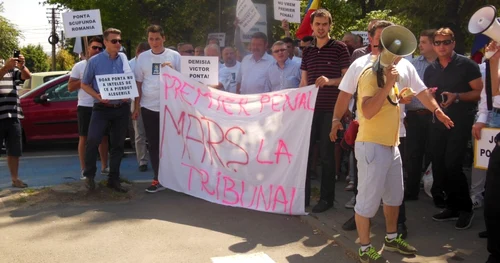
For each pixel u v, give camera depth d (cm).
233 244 469
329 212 554
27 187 655
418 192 603
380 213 556
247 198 575
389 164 407
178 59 658
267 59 679
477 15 379
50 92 959
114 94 600
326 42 552
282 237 488
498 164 386
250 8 873
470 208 507
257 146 574
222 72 773
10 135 642
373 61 411
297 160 545
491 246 398
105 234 491
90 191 611
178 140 631
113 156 627
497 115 450
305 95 543
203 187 608
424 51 564
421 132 579
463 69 504
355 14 1777
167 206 582
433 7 1080
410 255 435
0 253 444
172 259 434
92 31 762
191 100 624
